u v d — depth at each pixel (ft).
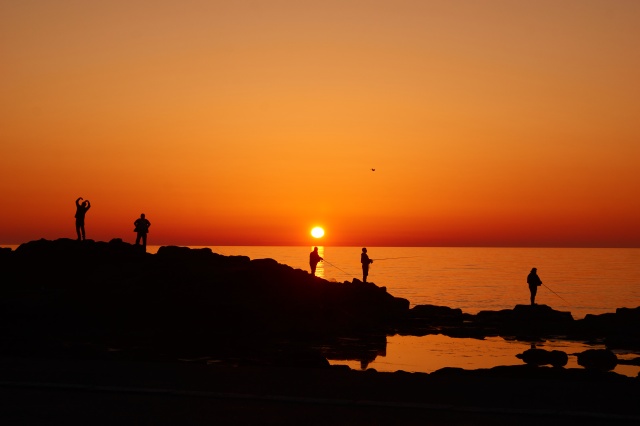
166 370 66.59
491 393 57.67
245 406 53.31
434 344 159.74
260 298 164.04
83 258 174.19
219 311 152.97
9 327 127.44
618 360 139.03
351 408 52.95
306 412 51.60
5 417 49.29
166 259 172.86
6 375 63.52
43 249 175.94
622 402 54.49
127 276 163.22
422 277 597.11
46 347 102.73
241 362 106.32
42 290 155.12
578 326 187.32
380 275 624.18
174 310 151.43
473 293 418.92
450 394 57.26
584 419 50.06
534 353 134.41
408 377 64.23
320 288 189.06
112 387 58.39
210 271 168.66
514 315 202.18
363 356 138.10
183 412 51.11
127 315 148.66
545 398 55.83
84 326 141.69
